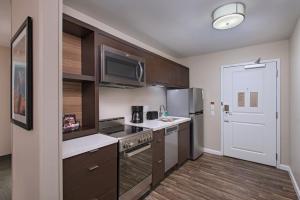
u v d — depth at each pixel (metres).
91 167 1.42
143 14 2.03
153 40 2.90
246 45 3.18
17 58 1.38
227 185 2.37
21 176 1.42
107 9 1.92
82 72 1.95
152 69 2.66
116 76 1.95
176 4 1.81
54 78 1.09
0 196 2.08
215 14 1.92
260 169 2.89
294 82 2.39
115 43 2.05
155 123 2.66
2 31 2.62
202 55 3.78
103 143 1.53
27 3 1.23
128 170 1.82
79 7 1.88
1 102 3.36
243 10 1.79
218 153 3.58
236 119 3.37
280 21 2.20
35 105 1.10
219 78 3.56
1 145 3.37
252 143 3.20
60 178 1.12
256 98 3.15
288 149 2.86
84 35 1.92
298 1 1.74
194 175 2.67
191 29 2.45
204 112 3.76
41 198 1.03
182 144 3.01
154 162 2.27
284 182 2.46
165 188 2.29
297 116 2.19
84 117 1.97
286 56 2.87
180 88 3.64
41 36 1.03
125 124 2.55
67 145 1.43
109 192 1.60
